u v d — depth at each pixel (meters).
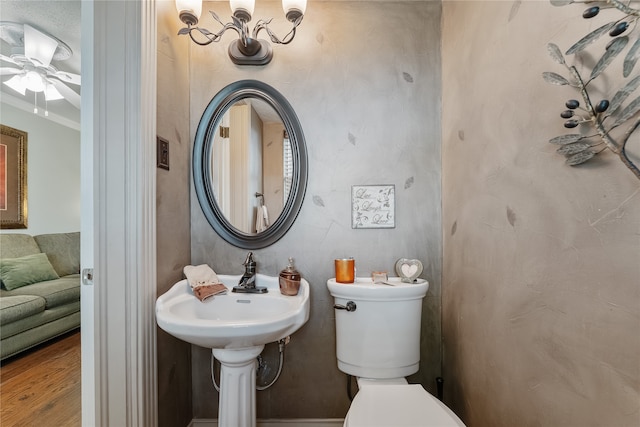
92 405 1.03
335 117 1.50
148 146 1.12
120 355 1.05
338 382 1.49
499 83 0.97
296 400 1.50
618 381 0.57
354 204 1.49
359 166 1.50
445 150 1.43
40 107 3.28
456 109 1.31
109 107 1.06
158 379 1.19
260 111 1.50
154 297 1.15
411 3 1.51
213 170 1.50
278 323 0.99
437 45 1.50
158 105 1.22
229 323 0.96
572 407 0.68
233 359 1.14
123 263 1.06
